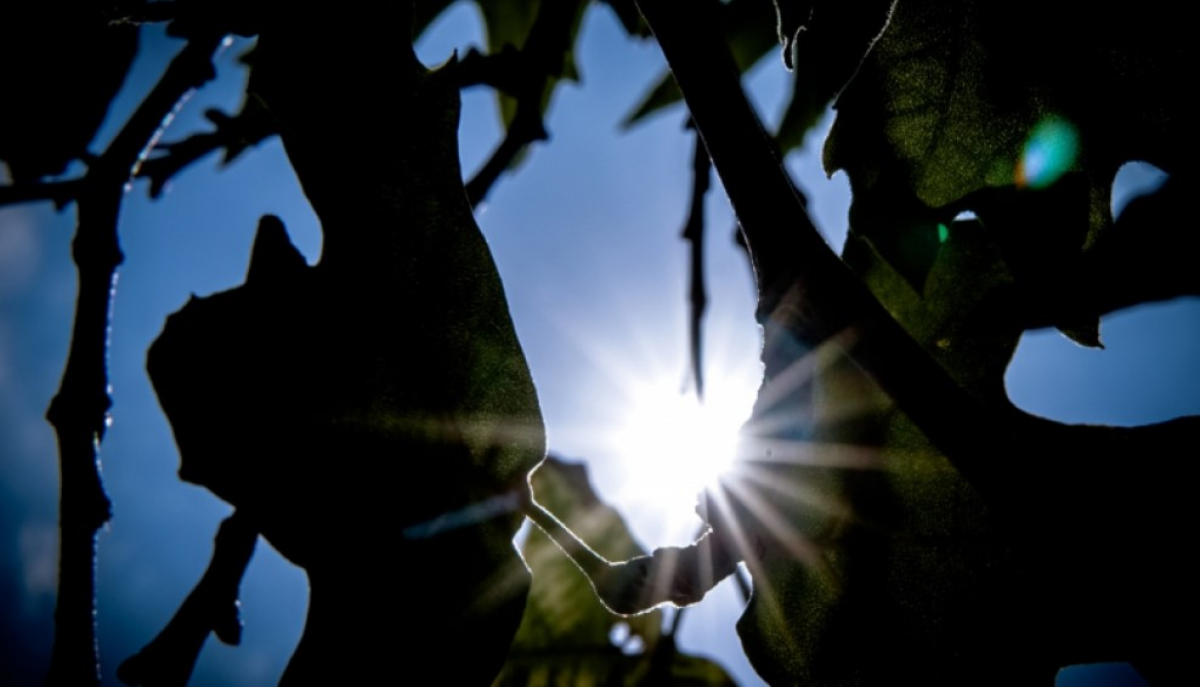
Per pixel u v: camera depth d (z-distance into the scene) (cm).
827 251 39
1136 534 40
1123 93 42
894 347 38
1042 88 42
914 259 43
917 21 43
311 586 40
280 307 42
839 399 42
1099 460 41
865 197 43
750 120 39
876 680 42
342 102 41
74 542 44
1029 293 42
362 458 41
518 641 66
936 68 43
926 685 41
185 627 41
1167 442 41
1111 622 41
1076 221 42
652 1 39
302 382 41
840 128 42
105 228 46
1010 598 42
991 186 42
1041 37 42
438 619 40
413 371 41
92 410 45
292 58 42
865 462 42
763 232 39
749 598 42
